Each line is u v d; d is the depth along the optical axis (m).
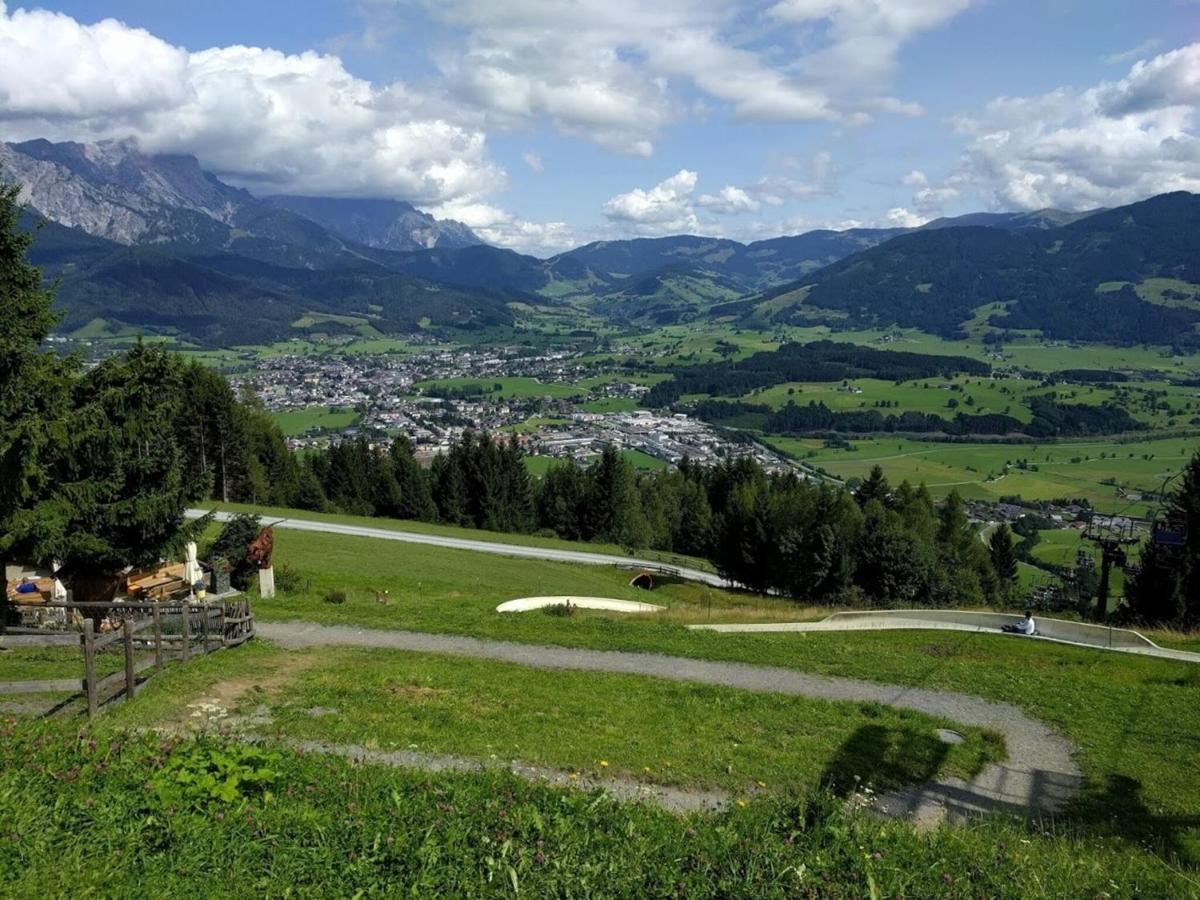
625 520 91.88
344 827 7.78
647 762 13.21
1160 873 9.91
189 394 77.31
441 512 94.62
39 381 21.58
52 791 8.10
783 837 8.30
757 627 32.06
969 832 10.58
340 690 16.45
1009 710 19.52
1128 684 23.47
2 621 19.77
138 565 25.53
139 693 14.85
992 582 79.31
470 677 18.66
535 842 7.73
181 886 6.77
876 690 20.62
